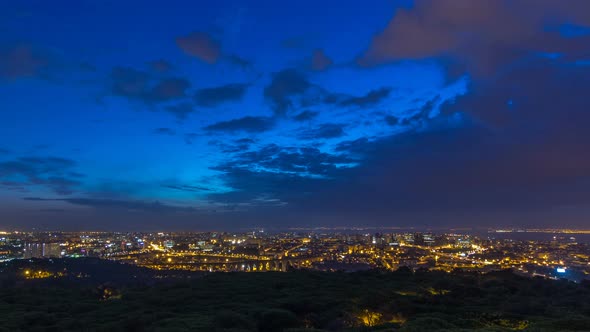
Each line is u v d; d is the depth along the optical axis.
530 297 46.28
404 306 38.09
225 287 47.84
